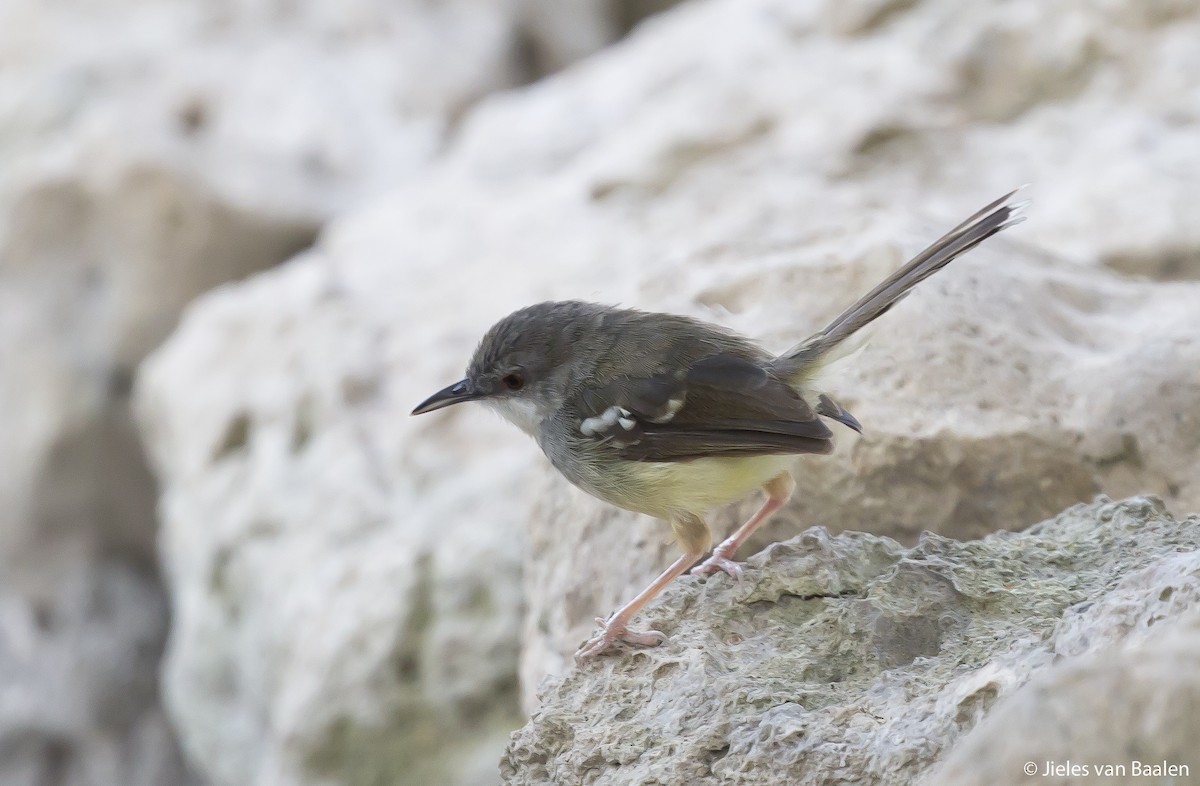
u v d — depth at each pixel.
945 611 6.39
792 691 5.98
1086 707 3.85
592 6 23.80
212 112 19.98
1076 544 6.96
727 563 7.08
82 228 18.50
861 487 8.03
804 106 15.90
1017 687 5.23
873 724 5.54
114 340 18.25
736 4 18.64
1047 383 8.40
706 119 16.17
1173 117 14.38
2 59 20.81
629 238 14.72
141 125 19.00
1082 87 15.21
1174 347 8.54
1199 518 6.98
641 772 5.71
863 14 17.06
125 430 18.39
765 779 5.41
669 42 18.80
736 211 14.11
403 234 16.78
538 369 7.57
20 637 18.09
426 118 20.77
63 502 18.41
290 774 11.66
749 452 6.98
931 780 4.70
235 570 13.52
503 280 14.93
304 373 14.29
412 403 13.52
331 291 15.64
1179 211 12.70
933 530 7.98
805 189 14.29
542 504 9.09
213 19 21.45
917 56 16.16
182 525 14.52
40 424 18.22
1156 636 4.74
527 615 9.30
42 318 18.45
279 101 20.28
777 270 9.30
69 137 19.00
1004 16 15.98
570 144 17.69
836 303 8.99
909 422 8.11
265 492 13.53
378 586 11.76
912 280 7.13
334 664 11.60
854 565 6.98
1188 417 8.20
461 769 11.03
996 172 14.22
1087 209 13.05
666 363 7.29
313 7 21.97
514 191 17.08
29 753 17.86
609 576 8.41
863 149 14.97
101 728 17.89
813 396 7.32
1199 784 3.62
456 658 11.27
